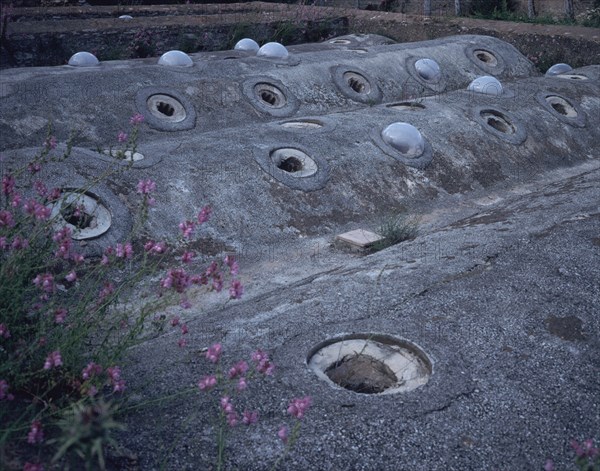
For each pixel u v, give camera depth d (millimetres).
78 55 13195
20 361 3510
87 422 2260
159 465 3568
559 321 5246
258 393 4273
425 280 6004
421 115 12180
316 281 6551
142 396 4164
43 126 10391
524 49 18391
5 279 3809
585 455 3215
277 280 7602
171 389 4262
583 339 5039
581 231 7055
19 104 10602
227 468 3592
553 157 12523
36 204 3830
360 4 25422
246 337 5082
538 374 4555
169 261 7652
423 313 5367
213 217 8430
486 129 12258
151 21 17578
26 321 4023
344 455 3717
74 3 20188
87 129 10688
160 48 17453
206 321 5688
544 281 5898
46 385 3701
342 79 14398
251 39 17109
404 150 10812
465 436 3914
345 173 9984
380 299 5656
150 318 6105
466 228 7797
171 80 12430
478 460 3736
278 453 3709
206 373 4496
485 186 11070
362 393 4402
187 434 3826
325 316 5371
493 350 4836
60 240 4090
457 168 11086
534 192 10391
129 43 16922
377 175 10211
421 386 4383
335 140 10617
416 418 4043
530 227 7359
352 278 6270
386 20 20344
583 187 9492
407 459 3713
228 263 3701
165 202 8320
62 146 8867
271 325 5273
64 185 7484
